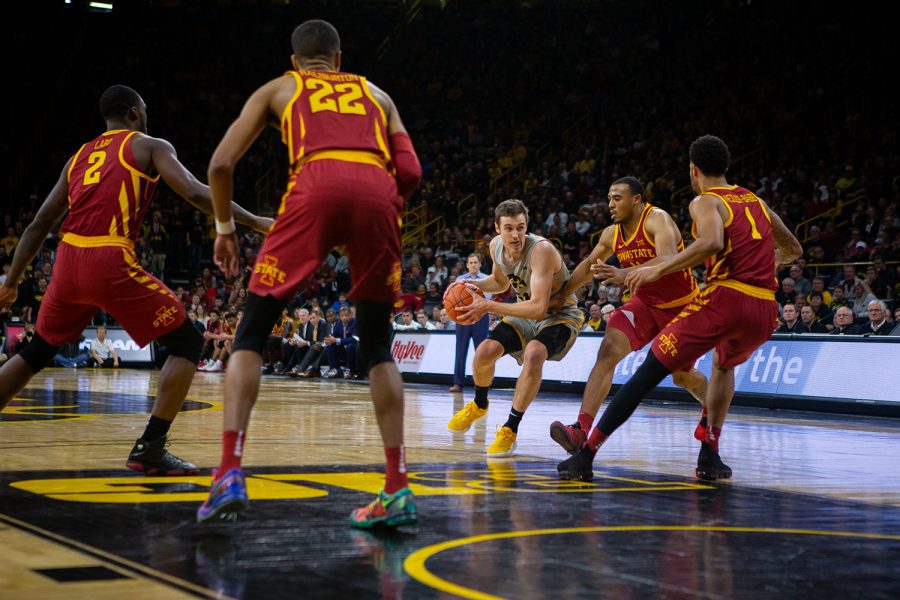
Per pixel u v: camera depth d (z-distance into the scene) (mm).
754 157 19297
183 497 3176
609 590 2045
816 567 2314
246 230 21484
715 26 24203
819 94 20094
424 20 27047
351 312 14914
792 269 13336
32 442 4969
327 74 2967
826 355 9664
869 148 17750
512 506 3186
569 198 19516
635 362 11148
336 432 5953
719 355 4254
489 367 5270
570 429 4547
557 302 5164
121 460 4223
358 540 2535
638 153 20859
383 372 2787
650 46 24891
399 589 2014
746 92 21266
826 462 5074
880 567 2326
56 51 25203
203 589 1984
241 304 17406
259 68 26234
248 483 3609
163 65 25656
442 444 5473
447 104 25406
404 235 21203
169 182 3625
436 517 2936
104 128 24109
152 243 19469
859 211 15266
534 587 2057
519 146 23188
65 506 2965
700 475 4203
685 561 2355
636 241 4902
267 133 23969
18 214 22500
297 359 15883
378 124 2906
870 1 21703
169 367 3727
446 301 4973
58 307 3676
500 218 4984
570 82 25188
